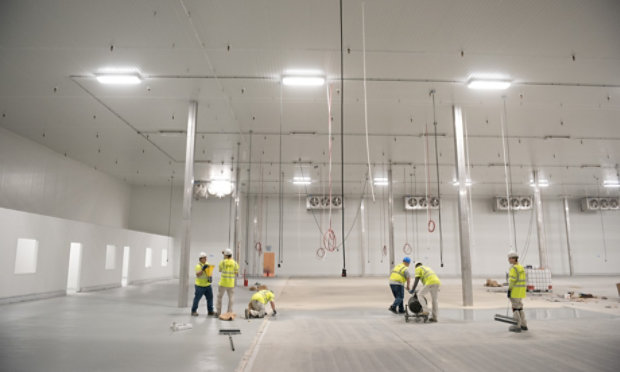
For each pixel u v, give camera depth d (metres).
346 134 14.78
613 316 9.01
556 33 8.20
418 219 29.05
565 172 21.20
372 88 10.81
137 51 8.93
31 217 12.06
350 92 11.09
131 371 4.66
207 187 24.59
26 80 10.45
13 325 7.72
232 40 8.46
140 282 20.38
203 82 10.50
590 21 7.78
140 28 8.02
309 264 28.30
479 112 12.58
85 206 20.22
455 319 8.64
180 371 4.67
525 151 17.08
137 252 20.12
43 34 8.26
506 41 8.51
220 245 25.89
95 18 7.68
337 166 19.95
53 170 17.47
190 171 11.47
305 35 8.25
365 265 28.36
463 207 11.70
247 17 7.63
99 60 9.36
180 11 7.45
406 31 8.12
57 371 4.64
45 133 15.00
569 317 8.88
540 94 11.16
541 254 21.08
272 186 25.67
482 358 5.28
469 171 21.02
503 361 5.13
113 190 23.45
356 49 8.82
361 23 7.83
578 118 13.08
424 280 8.54
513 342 6.23
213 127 14.09
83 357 5.28
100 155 18.23
